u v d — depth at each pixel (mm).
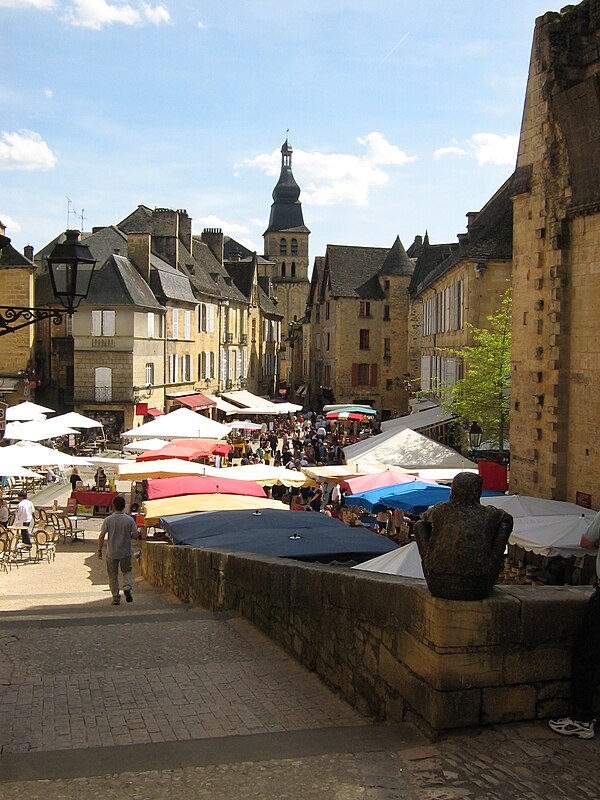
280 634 8469
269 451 38344
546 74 15984
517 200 17547
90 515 26047
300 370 91375
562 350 15953
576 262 15602
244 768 4805
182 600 14008
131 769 4805
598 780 4590
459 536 5305
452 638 5238
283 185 124375
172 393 51562
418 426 29797
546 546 12094
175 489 18484
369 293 66688
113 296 44375
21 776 4723
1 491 26391
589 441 15344
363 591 6320
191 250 61250
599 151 14289
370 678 6168
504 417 23984
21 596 14398
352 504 18297
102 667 7414
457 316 33656
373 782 4582
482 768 4746
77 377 44969
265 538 12562
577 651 5281
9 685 6750
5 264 48438
